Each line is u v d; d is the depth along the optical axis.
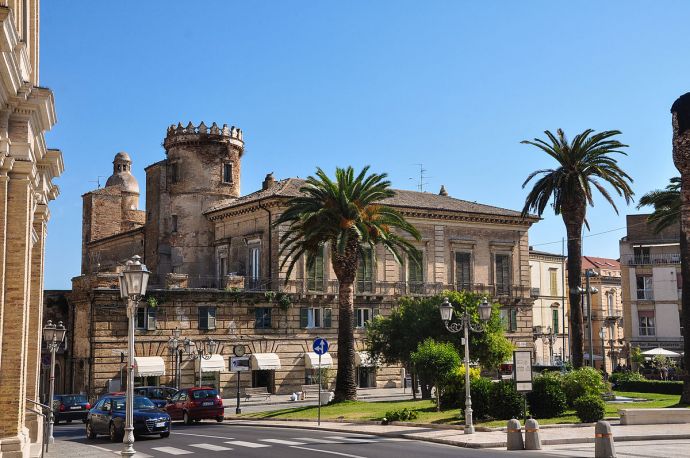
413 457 22.50
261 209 65.38
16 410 19.73
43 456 22.92
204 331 60.28
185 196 72.31
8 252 20.03
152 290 58.78
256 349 62.03
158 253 72.88
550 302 97.81
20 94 19.38
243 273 67.38
